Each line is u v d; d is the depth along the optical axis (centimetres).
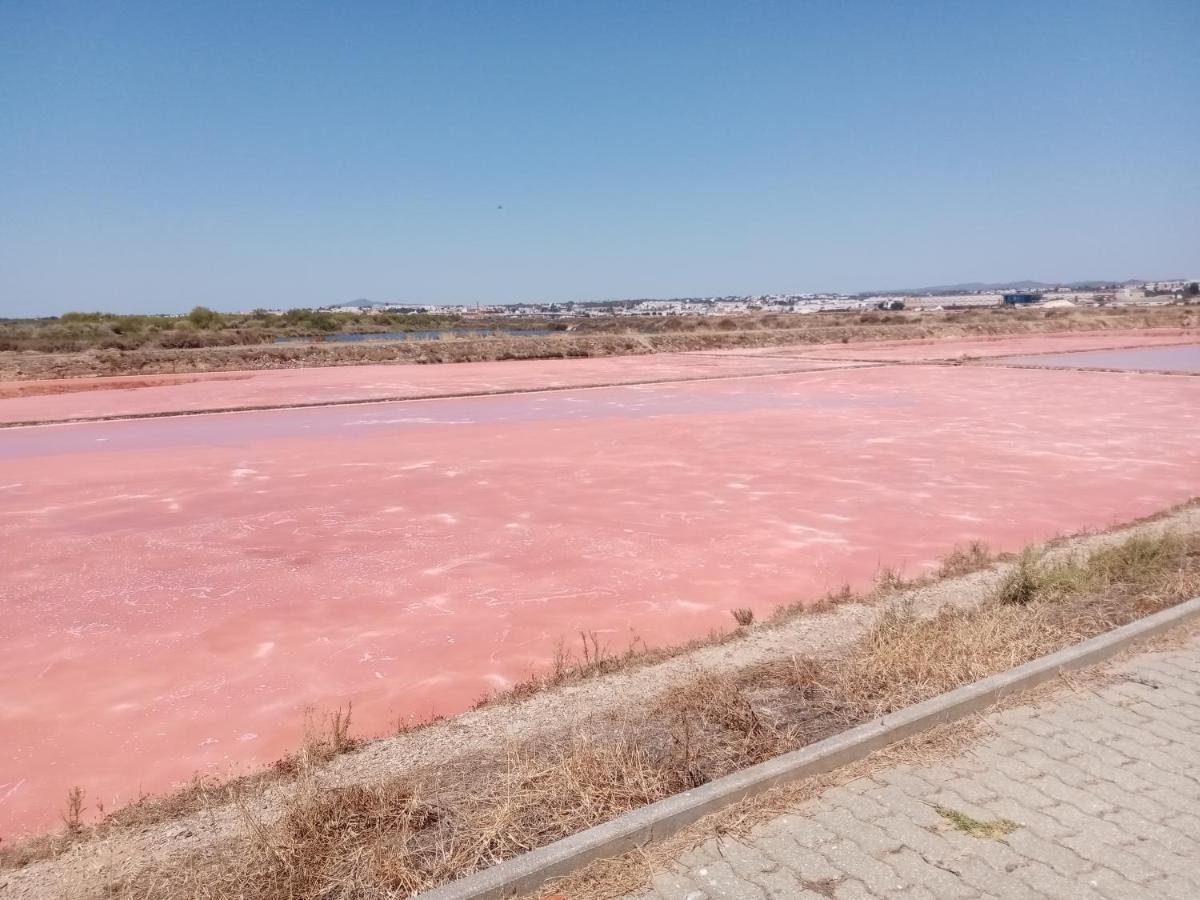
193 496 1045
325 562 752
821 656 481
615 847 289
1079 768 341
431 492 1043
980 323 5775
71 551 802
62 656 550
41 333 4606
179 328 5459
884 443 1373
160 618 617
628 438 1459
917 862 281
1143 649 462
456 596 655
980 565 677
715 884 272
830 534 821
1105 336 5241
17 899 288
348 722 418
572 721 411
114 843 322
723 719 387
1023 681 412
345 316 7294
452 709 463
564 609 623
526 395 2275
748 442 1398
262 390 2538
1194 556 650
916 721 372
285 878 276
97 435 1634
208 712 467
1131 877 272
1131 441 1376
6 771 408
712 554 759
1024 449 1304
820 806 318
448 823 313
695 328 6281
